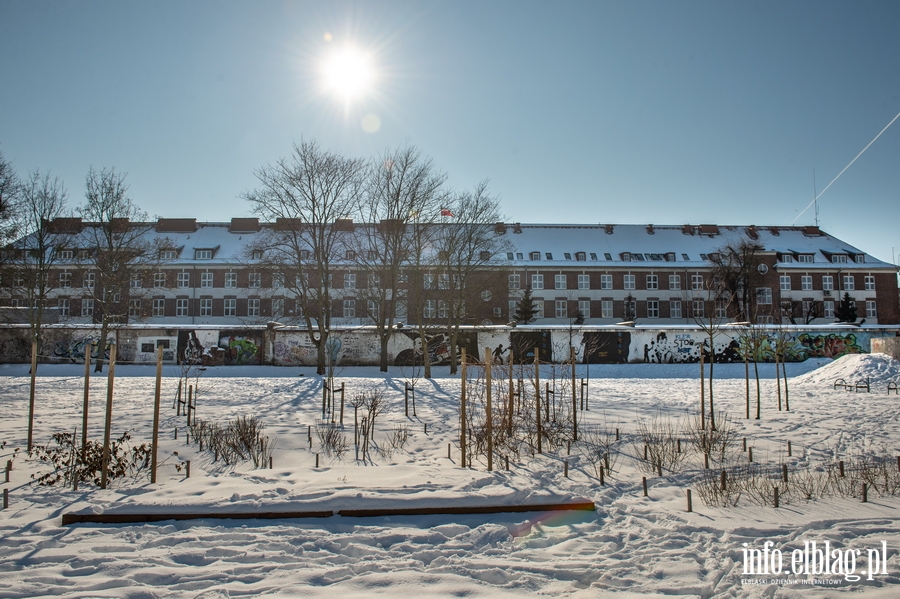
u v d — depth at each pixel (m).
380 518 7.37
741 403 18.38
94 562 5.95
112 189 36.50
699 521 7.30
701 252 63.19
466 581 5.61
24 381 26.11
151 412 15.98
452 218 35.41
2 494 8.11
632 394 20.73
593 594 5.36
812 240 66.19
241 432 11.26
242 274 56.94
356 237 39.19
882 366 24.59
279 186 33.09
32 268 37.53
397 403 18.39
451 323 37.09
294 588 5.41
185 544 6.48
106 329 35.56
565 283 60.28
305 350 39.16
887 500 8.23
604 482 9.08
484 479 8.84
